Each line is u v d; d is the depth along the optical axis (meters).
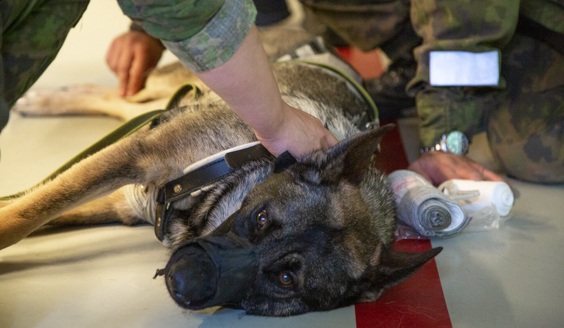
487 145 3.40
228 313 1.75
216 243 1.55
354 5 3.68
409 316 1.75
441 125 2.78
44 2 1.51
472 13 2.59
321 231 1.70
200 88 2.70
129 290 1.85
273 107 1.54
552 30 2.67
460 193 2.39
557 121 2.66
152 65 3.56
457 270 2.05
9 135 3.30
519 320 1.74
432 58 2.71
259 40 1.44
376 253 1.78
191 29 1.29
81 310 1.72
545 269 2.06
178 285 1.44
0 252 2.07
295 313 1.73
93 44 5.17
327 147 1.90
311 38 3.39
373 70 4.80
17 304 1.73
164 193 2.05
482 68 2.67
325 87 2.66
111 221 2.42
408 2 3.54
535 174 2.77
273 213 1.68
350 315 1.75
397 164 3.13
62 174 1.98
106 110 3.57
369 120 2.68
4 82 1.43
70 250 2.13
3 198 2.18
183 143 2.03
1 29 1.31
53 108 3.62
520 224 2.43
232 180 1.95
